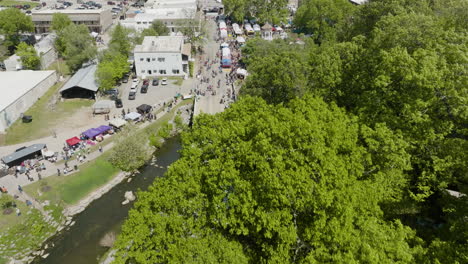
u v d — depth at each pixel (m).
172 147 79.19
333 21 134.00
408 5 66.00
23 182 63.06
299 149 31.47
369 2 79.56
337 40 89.31
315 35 131.25
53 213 57.16
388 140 35.09
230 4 168.75
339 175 29.20
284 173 29.12
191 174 35.47
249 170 34.03
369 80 45.28
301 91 56.50
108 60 102.19
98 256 49.88
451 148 36.91
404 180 36.22
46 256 49.91
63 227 55.41
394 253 26.25
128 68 108.62
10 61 108.75
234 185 32.53
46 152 70.06
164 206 33.50
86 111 89.00
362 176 35.56
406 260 25.55
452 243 28.08
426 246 29.98
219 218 32.38
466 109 34.91
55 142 75.31
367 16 72.62
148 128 81.56
